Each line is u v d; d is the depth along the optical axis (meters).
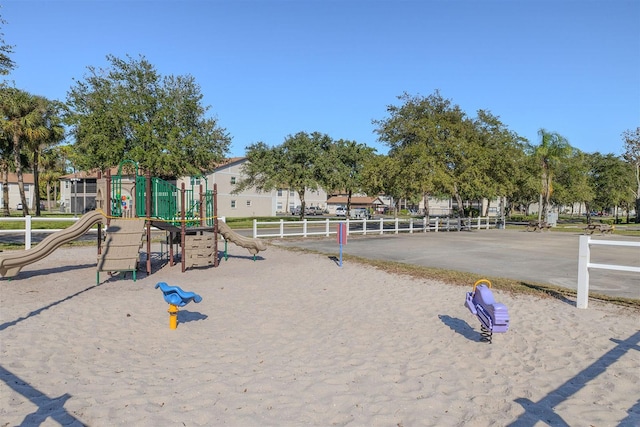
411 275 11.05
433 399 4.15
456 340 5.98
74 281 9.91
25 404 3.91
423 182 26.41
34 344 5.59
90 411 3.79
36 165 43.22
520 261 14.42
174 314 6.48
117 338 6.01
